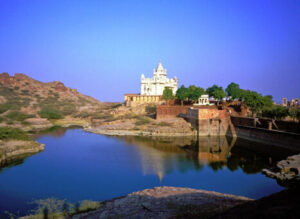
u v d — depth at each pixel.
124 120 106.00
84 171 45.00
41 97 170.12
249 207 15.73
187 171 44.81
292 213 12.18
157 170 45.44
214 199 26.22
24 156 55.91
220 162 51.09
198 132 83.31
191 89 126.69
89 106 169.00
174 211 22.72
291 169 38.44
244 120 76.56
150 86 152.62
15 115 114.25
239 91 97.69
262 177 40.28
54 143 71.50
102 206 26.44
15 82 182.00
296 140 53.44
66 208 27.64
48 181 39.78
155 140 76.38
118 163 50.25
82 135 86.25
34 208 29.67
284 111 70.88
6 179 40.78
